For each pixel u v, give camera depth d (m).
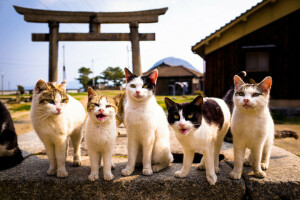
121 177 2.15
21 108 10.95
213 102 2.22
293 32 8.27
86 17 6.37
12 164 2.42
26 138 4.19
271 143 2.34
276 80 8.59
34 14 6.19
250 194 2.07
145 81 2.21
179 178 2.12
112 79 45.50
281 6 8.16
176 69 30.81
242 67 9.09
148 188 2.08
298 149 3.78
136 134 2.24
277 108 8.23
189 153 2.09
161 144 2.39
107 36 6.47
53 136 2.09
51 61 6.33
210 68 10.38
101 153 2.27
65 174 2.15
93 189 2.09
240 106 2.03
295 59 8.28
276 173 2.23
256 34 8.85
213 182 2.02
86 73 42.75
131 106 2.23
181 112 1.94
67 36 6.38
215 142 2.27
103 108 1.94
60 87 2.18
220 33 9.25
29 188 2.12
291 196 2.04
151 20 6.34
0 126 2.34
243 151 2.13
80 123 2.49
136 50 6.39
